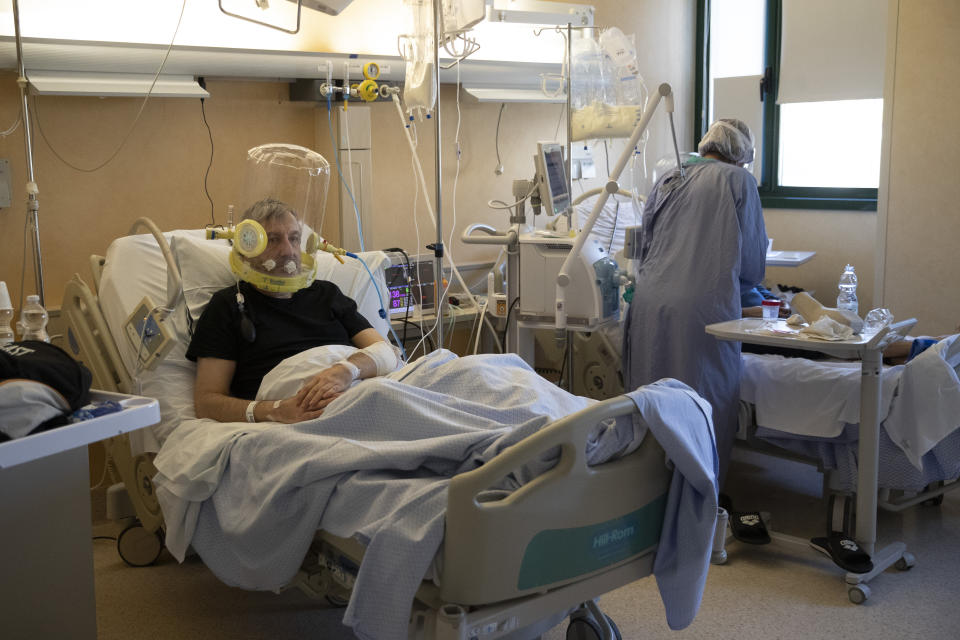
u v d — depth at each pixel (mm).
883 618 2160
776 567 2453
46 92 2486
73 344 2473
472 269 3920
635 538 1679
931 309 3637
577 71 3324
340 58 3082
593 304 2922
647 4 4422
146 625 2158
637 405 1594
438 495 1509
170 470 1930
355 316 2486
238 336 2238
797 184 4617
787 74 4480
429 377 1915
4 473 1489
